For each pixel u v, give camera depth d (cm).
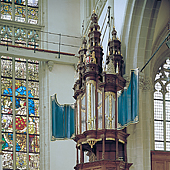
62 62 3278
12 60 3344
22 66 3353
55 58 3256
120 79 2292
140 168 2297
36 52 3222
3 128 3183
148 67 2456
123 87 2291
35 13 3500
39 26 3438
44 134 3200
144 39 2458
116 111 2211
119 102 2258
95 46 2433
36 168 3161
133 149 2339
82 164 2231
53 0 3497
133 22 2459
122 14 2509
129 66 2428
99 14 2978
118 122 2220
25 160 3164
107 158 2259
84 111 2295
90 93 2261
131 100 2272
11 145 3170
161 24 2745
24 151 3181
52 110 2548
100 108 2227
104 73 2242
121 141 2238
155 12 2466
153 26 2473
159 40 2816
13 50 3155
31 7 3506
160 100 3003
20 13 3478
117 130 2180
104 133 2167
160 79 3033
